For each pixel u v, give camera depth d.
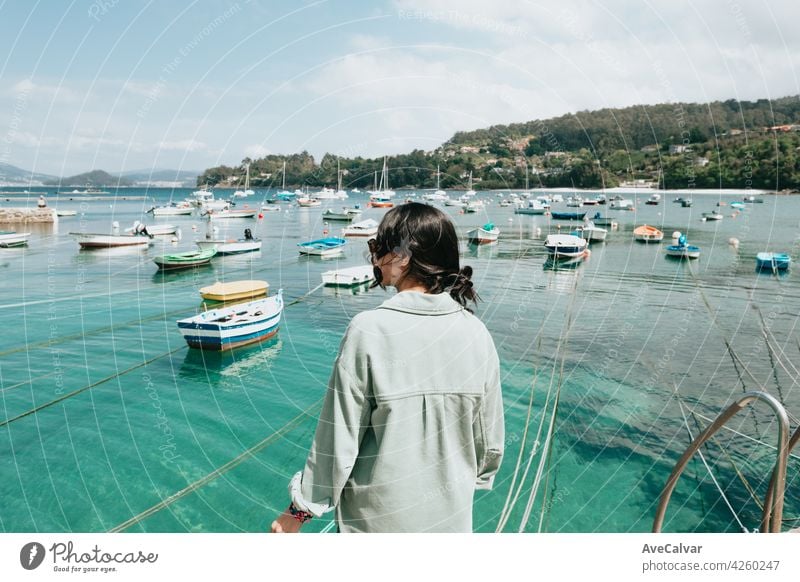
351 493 1.30
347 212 46.38
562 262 22.95
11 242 30.05
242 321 12.51
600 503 6.39
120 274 22.19
